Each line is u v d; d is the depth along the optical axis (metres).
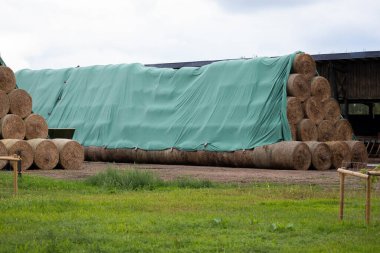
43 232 10.62
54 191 18.14
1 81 28.58
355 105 50.31
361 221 12.27
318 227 11.48
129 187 19.16
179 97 35.56
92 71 40.50
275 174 26.05
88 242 9.96
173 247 9.73
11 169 27.02
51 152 28.38
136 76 38.03
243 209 14.08
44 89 41.97
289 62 32.22
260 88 32.56
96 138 37.25
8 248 9.35
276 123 31.33
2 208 13.42
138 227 11.30
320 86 32.62
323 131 32.72
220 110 33.34
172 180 21.12
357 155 32.31
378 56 36.53
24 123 28.91
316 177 24.36
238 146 31.31
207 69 35.41
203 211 13.66
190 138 33.47
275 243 10.15
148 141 34.97
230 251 9.48
